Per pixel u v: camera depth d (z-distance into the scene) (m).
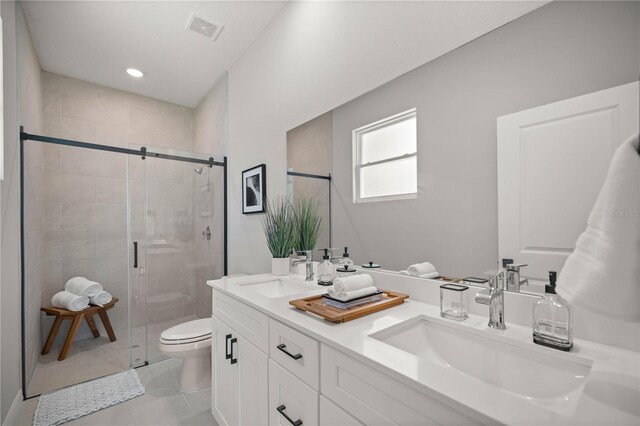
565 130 0.86
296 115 1.93
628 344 0.75
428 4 1.20
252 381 1.26
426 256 1.22
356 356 0.75
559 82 0.87
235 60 2.71
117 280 3.19
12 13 1.82
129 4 2.02
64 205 2.93
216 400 1.65
